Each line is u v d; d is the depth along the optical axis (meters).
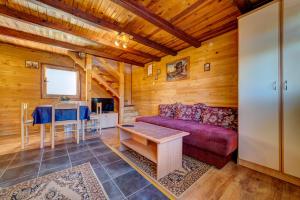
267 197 1.41
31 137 3.48
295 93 1.58
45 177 1.73
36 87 4.14
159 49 3.39
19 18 2.17
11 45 3.79
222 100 2.82
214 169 1.96
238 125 2.08
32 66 4.08
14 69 3.84
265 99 1.81
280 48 1.68
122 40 3.09
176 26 2.57
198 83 3.28
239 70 2.05
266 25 1.78
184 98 3.62
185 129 2.42
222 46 2.83
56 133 3.91
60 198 1.37
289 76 1.61
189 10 2.15
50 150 2.62
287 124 1.64
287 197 1.41
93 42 3.24
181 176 1.78
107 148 2.74
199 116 3.01
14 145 2.88
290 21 1.60
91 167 1.99
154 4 2.01
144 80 5.13
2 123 3.70
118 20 2.42
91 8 2.10
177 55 3.83
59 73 4.53
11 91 3.81
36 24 2.32
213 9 2.13
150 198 1.39
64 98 4.01
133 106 5.53
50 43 3.11
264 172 1.85
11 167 1.97
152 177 1.75
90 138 3.42
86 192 1.46
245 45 1.98
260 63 1.84
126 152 2.54
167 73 4.15
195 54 3.35
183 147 2.46
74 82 4.79
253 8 1.99
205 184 1.62
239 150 2.08
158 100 4.50
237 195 1.44
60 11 1.98
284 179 1.68
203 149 2.14
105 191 1.48
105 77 5.43
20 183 1.60
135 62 4.84
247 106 1.97
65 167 1.98
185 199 1.38
